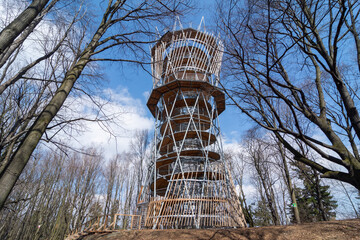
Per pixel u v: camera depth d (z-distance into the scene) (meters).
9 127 9.42
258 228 10.91
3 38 3.34
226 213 17.03
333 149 5.68
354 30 6.30
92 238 13.51
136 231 13.55
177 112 26.08
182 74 24.30
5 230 29.55
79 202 30.55
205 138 24.77
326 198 36.06
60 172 34.50
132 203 36.47
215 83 19.89
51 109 4.00
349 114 5.75
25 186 27.22
